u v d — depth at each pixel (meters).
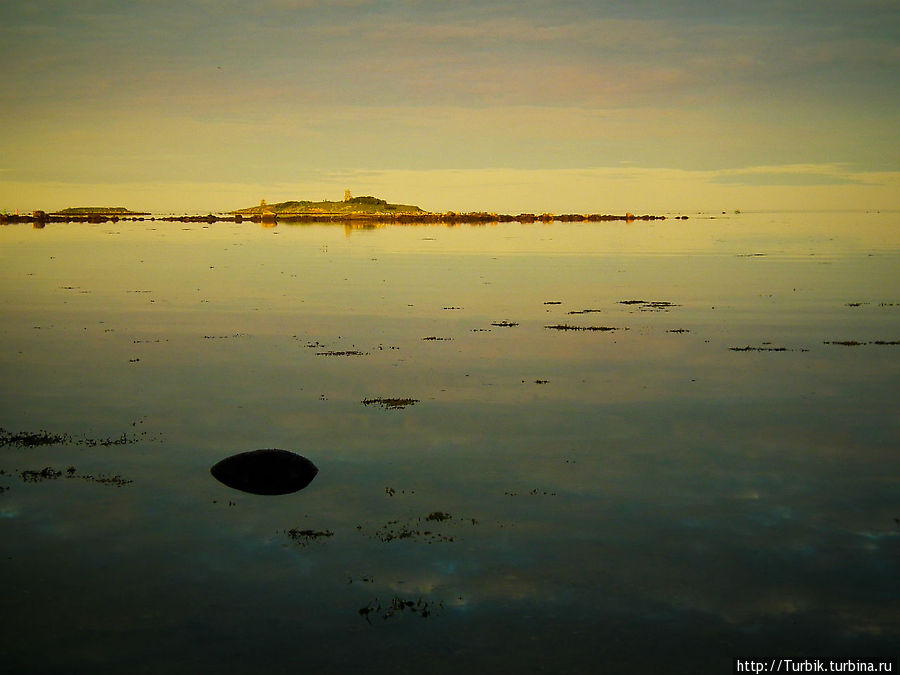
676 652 15.62
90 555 19.66
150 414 32.50
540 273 103.81
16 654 15.54
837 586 18.03
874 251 145.38
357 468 25.92
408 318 62.03
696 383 38.31
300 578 18.55
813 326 57.66
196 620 16.80
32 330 55.84
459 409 33.28
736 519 21.70
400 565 19.16
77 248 157.62
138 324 58.78
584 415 32.34
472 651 15.72
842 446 28.06
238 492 23.86
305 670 15.12
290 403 34.31
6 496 23.33
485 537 20.66
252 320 60.94
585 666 15.23
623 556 19.56
